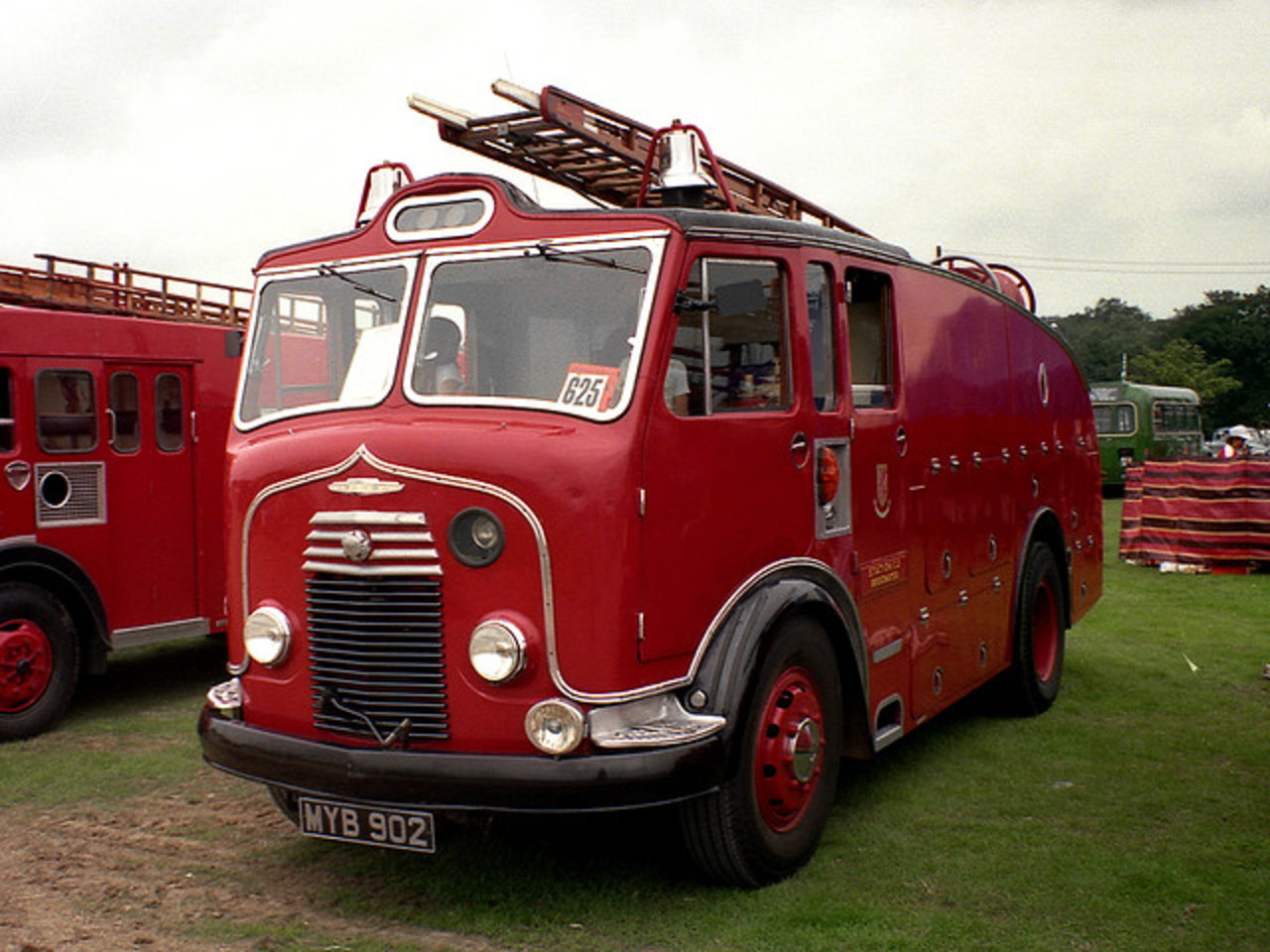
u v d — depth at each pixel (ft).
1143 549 44.78
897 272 18.37
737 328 14.62
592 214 14.06
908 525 18.16
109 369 25.27
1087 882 14.47
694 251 13.89
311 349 15.33
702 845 14.03
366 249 15.38
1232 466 42.65
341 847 16.49
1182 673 26.18
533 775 12.61
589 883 14.85
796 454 15.28
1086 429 27.66
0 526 23.22
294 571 14.23
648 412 13.19
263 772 14.11
